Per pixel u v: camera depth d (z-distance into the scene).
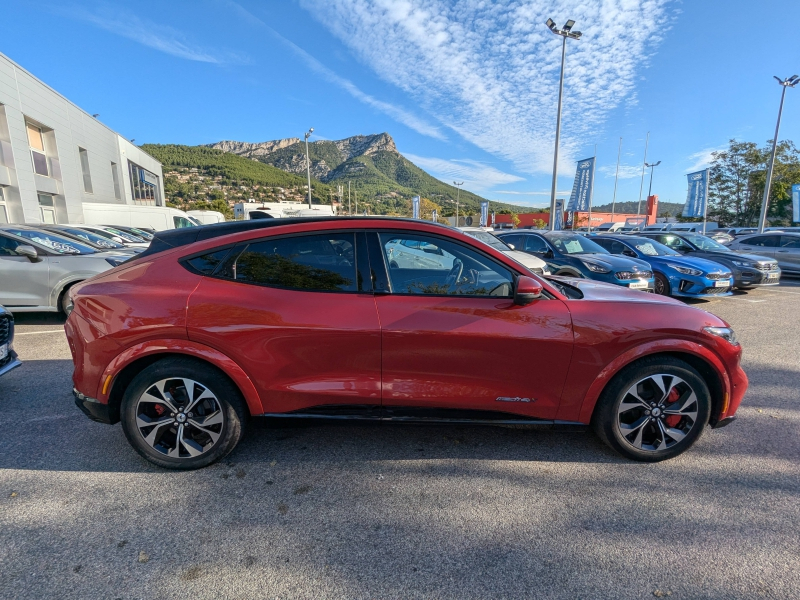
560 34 17.94
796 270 13.69
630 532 2.22
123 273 2.79
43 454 2.93
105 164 28.77
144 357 2.66
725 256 11.09
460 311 2.65
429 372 2.67
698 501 2.48
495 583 1.91
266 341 2.61
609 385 2.77
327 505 2.43
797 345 5.93
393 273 2.75
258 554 2.06
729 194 41.66
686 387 2.78
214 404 2.69
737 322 7.46
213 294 2.64
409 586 1.89
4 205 17.66
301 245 2.76
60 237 7.20
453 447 3.08
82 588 1.85
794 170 37.22
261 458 2.92
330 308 2.64
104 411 2.70
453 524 2.28
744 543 2.14
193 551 2.07
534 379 2.70
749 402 3.93
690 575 1.95
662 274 9.25
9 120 17.75
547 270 8.24
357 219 2.84
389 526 2.26
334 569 1.97
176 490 2.55
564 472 2.77
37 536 2.15
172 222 25.28
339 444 3.11
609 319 2.68
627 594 1.85
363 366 2.67
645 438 2.90
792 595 1.83
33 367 4.74
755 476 2.73
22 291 6.49
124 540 2.14
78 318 2.69
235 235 2.79
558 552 2.09
